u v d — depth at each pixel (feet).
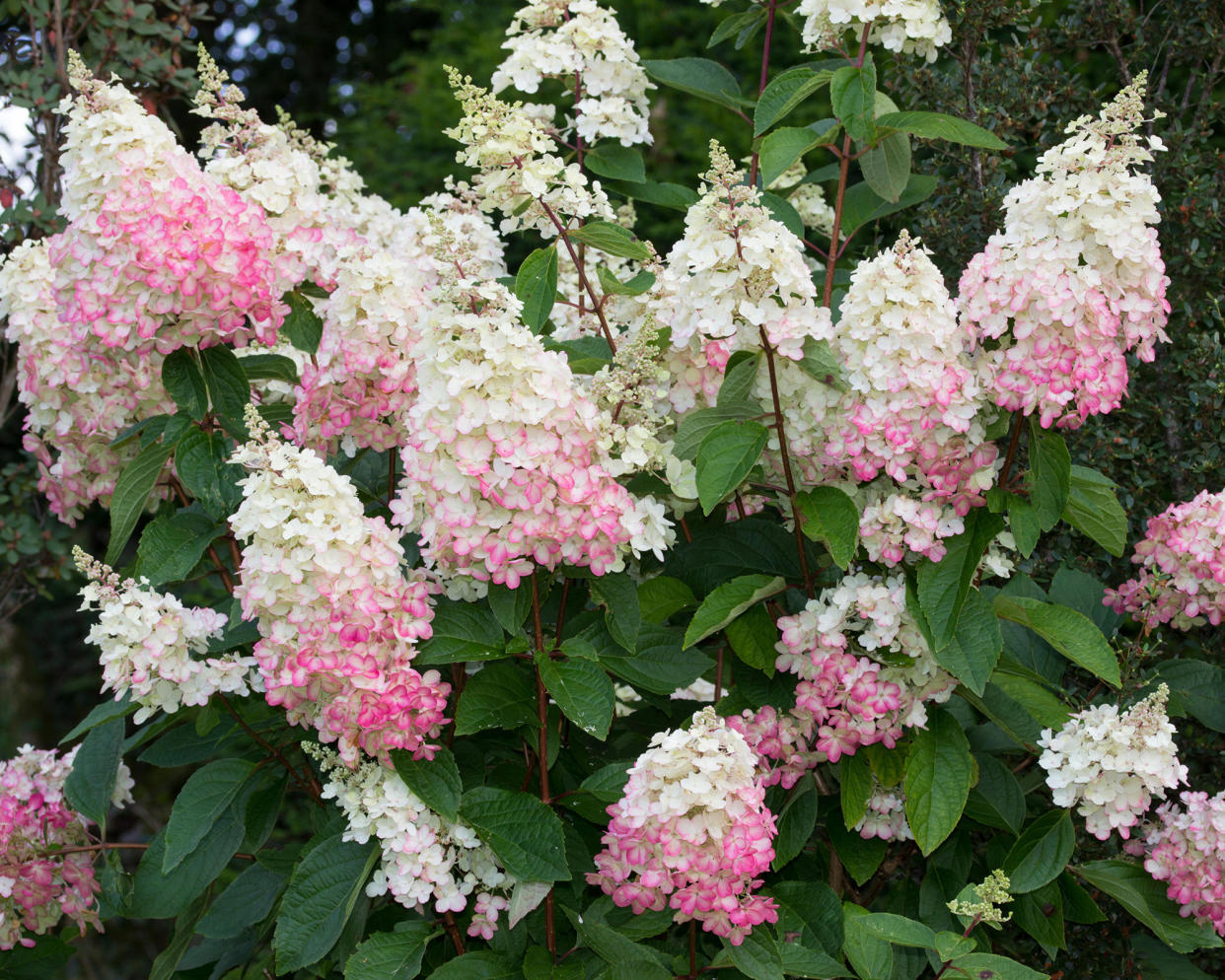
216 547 9.46
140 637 7.25
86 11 14.48
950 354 7.18
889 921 6.62
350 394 7.91
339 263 8.11
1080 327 6.97
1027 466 8.25
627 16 27.78
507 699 7.45
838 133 9.35
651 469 7.57
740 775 6.36
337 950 8.11
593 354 9.08
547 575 7.48
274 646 6.67
